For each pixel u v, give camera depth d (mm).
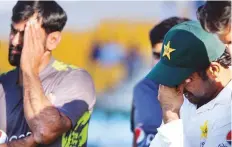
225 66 8570
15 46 12898
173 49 8633
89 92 12531
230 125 8445
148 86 13906
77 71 12578
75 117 12133
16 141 12102
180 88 8836
